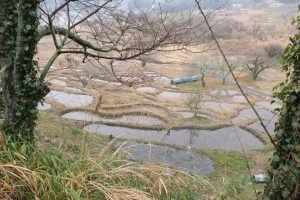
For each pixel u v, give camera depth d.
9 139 5.07
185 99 25.36
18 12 5.54
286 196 4.25
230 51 41.88
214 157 13.72
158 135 18.33
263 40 47.91
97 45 8.07
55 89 24.36
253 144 18.03
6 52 5.81
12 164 4.39
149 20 8.37
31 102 5.92
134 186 4.65
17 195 4.29
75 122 16.97
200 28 7.96
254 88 31.36
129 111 21.34
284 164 4.29
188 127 19.53
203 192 5.24
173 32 7.73
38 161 4.66
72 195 4.11
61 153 5.11
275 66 38.31
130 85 9.56
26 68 5.77
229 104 25.67
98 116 20.16
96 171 4.72
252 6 67.56
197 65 32.31
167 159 12.41
